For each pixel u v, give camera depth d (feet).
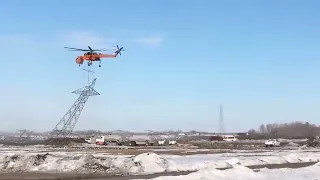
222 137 567.59
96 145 378.73
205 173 96.63
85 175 106.52
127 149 280.92
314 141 409.28
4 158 129.70
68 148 304.30
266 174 104.58
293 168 129.59
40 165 124.67
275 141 374.43
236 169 105.60
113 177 101.35
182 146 366.02
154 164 123.75
